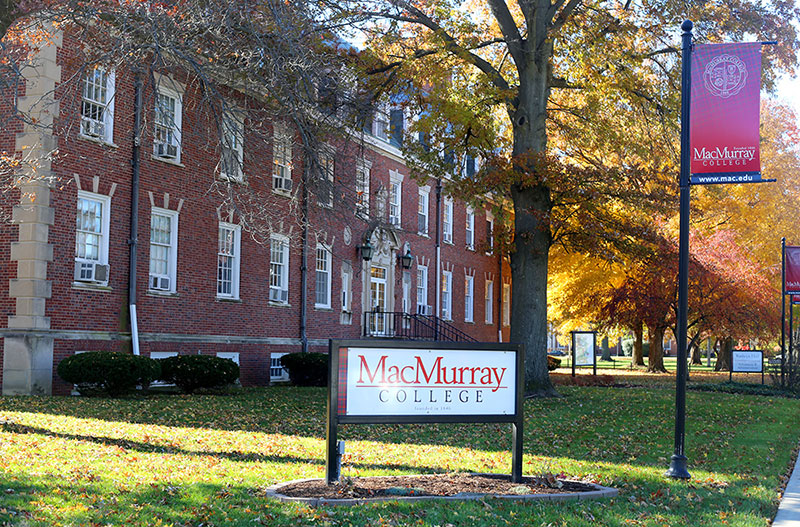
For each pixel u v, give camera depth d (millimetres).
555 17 23750
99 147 19250
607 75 22156
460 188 25047
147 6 12922
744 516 7629
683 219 10227
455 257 39750
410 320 34969
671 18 21703
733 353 32156
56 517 6477
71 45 18453
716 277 32938
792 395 27453
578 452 12047
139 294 20422
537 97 23031
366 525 6652
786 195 40781
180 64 14102
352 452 11133
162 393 19766
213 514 6840
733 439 14305
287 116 14680
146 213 20656
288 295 26703
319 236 16625
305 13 14656
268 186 25000
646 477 9773
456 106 21281
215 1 13664
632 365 56000
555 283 40781
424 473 9516
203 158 22438
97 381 17547
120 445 10680
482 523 6875
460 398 8500
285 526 6555
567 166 22812
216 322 23188
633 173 23297
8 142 17984
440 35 21078
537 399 21844
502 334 46062
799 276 28953
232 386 23188
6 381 17688
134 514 6734
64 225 18406
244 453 10609
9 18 12797
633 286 35688
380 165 32031
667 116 23844
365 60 21547
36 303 17734
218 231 23297
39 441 10586
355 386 8234
